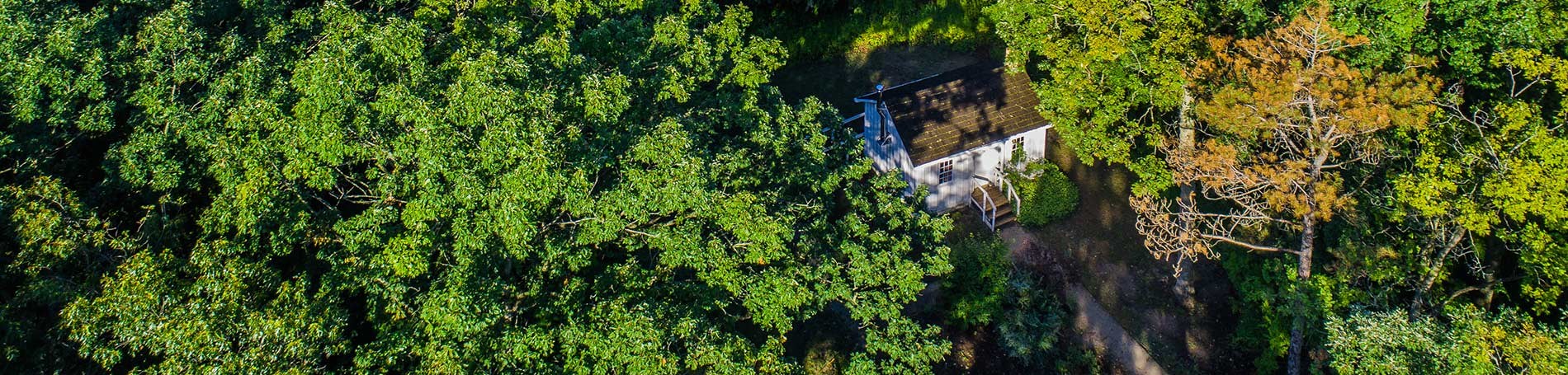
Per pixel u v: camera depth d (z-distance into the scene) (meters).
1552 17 20.81
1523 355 17.19
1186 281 27.17
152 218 16.48
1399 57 21.88
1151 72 23.53
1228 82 21.83
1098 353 26.44
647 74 21.22
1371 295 22.02
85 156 18.61
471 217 16.62
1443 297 22.11
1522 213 18.22
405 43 17.58
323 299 15.36
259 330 14.41
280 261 17.30
